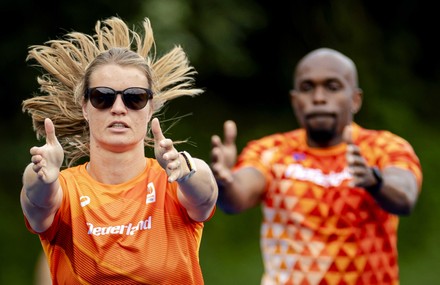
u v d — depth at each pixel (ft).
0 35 105.19
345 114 53.72
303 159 53.31
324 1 121.19
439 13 130.31
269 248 53.57
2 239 96.84
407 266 103.45
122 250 34.06
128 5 97.30
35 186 32.73
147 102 34.83
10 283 93.40
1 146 104.73
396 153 51.67
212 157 48.80
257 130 117.50
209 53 106.01
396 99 123.75
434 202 110.22
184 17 96.58
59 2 103.09
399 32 127.34
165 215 34.50
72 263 34.37
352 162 47.34
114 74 34.47
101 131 34.47
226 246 100.53
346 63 54.49
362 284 51.72
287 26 121.60
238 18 105.60
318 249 51.98
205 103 118.42
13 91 106.83
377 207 51.98
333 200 52.16
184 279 34.55
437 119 124.16
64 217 34.47
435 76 129.39
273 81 121.90
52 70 37.68
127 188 34.73
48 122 32.53
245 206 52.60
